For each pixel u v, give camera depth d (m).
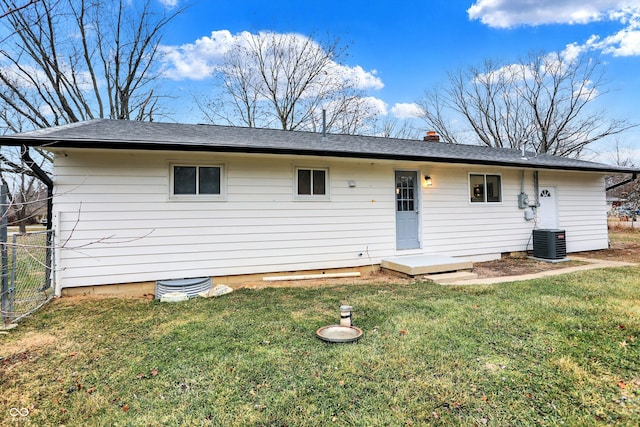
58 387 2.69
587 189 10.36
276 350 3.30
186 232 6.08
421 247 8.04
